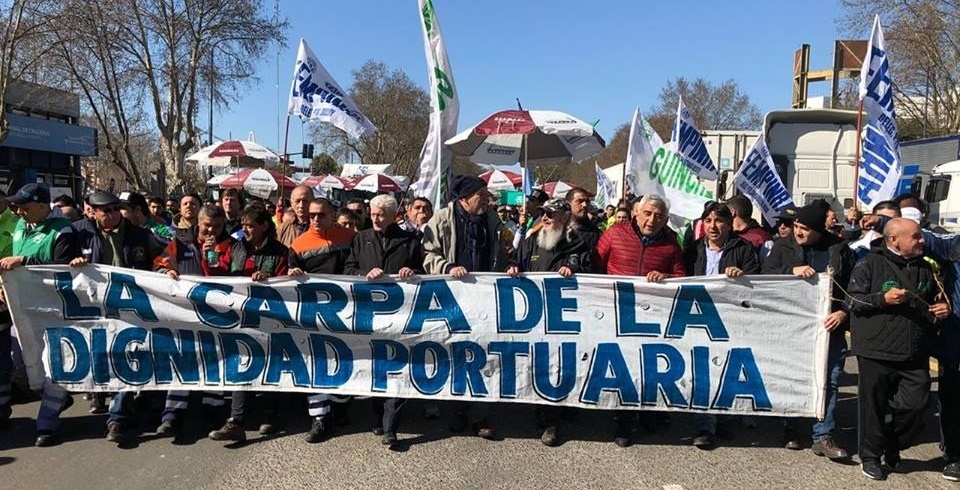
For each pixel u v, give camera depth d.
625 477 4.08
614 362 4.70
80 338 4.78
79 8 19.84
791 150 12.31
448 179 7.05
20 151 25.39
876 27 6.48
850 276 4.42
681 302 4.64
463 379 4.77
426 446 4.59
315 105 7.60
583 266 5.02
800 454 4.48
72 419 5.16
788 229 5.02
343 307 4.81
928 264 3.94
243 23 27.45
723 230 4.93
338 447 4.56
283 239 7.03
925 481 4.04
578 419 5.22
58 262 4.92
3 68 18.22
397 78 62.38
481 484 3.96
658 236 4.85
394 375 4.77
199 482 3.97
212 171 30.25
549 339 4.74
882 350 3.92
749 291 4.58
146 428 4.95
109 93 24.41
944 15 20.73
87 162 41.47
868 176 6.56
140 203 6.10
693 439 4.76
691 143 8.02
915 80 22.59
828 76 25.70
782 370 4.55
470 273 4.78
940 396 4.15
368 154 64.19
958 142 14.52
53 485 3.93
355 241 5.04
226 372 4.79
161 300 4.83
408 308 4.80
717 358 4.62
